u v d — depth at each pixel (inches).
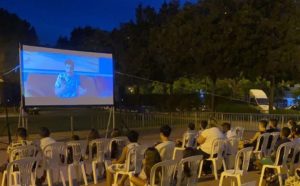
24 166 317.4
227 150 444.8
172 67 1263.5
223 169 437.7
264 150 470.9
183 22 1231.5
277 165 381.1
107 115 1006.4
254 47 1125.7
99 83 701.3
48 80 629.0
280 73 1171.9
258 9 1165.1
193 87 1561.3
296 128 462.6
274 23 1120.2
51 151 376.2
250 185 339.9
